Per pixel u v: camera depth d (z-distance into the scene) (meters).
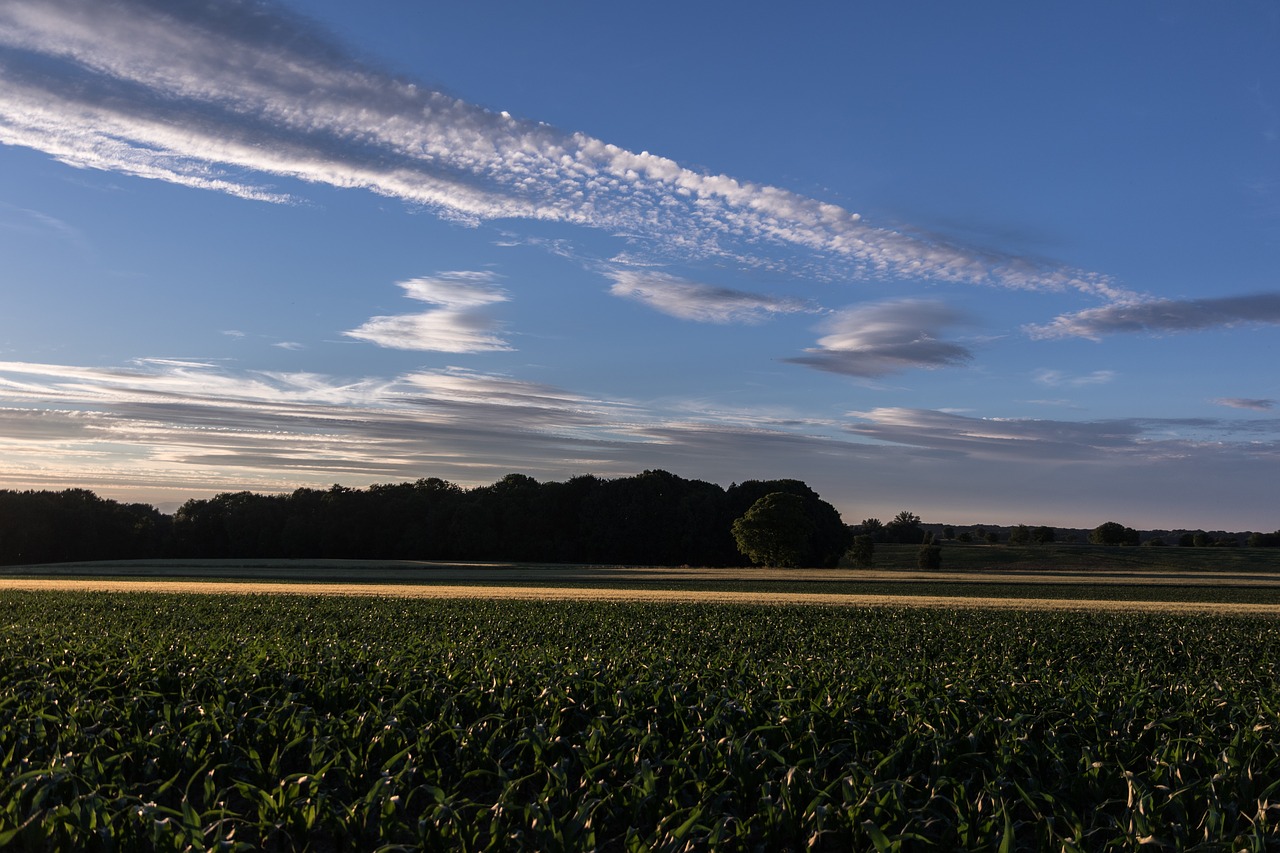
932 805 9.66
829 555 111.12
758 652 23.94
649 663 17.67
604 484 117.56
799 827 8.84
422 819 8.36
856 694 13.58
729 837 8.46
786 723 11.83
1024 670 20.84
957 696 13.59
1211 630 32.03
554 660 17.89
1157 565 108.88
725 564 113.12
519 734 11.59
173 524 118.94
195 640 22.22
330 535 114.19
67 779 9.37
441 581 66.19
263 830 8.72
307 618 34.41
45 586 56.34
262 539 116.19
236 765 10.55
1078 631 31.42
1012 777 10.48
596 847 8.28
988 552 128.62
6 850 8.33
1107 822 9.46
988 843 8.47
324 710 13.52
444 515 114.00
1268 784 9.87
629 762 10.49
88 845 8.30
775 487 118.19
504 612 37.72
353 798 10.05
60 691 13.64
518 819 9.19
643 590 55.38
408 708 12.66
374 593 50.56
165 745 11.01
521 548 112.94
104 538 116.50
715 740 10.78
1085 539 185.75
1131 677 17.39
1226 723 12.10
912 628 31.75
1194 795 9.30
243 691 13.95
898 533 181.88
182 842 7.96
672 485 121.19
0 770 9.59
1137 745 11.12
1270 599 50.88
